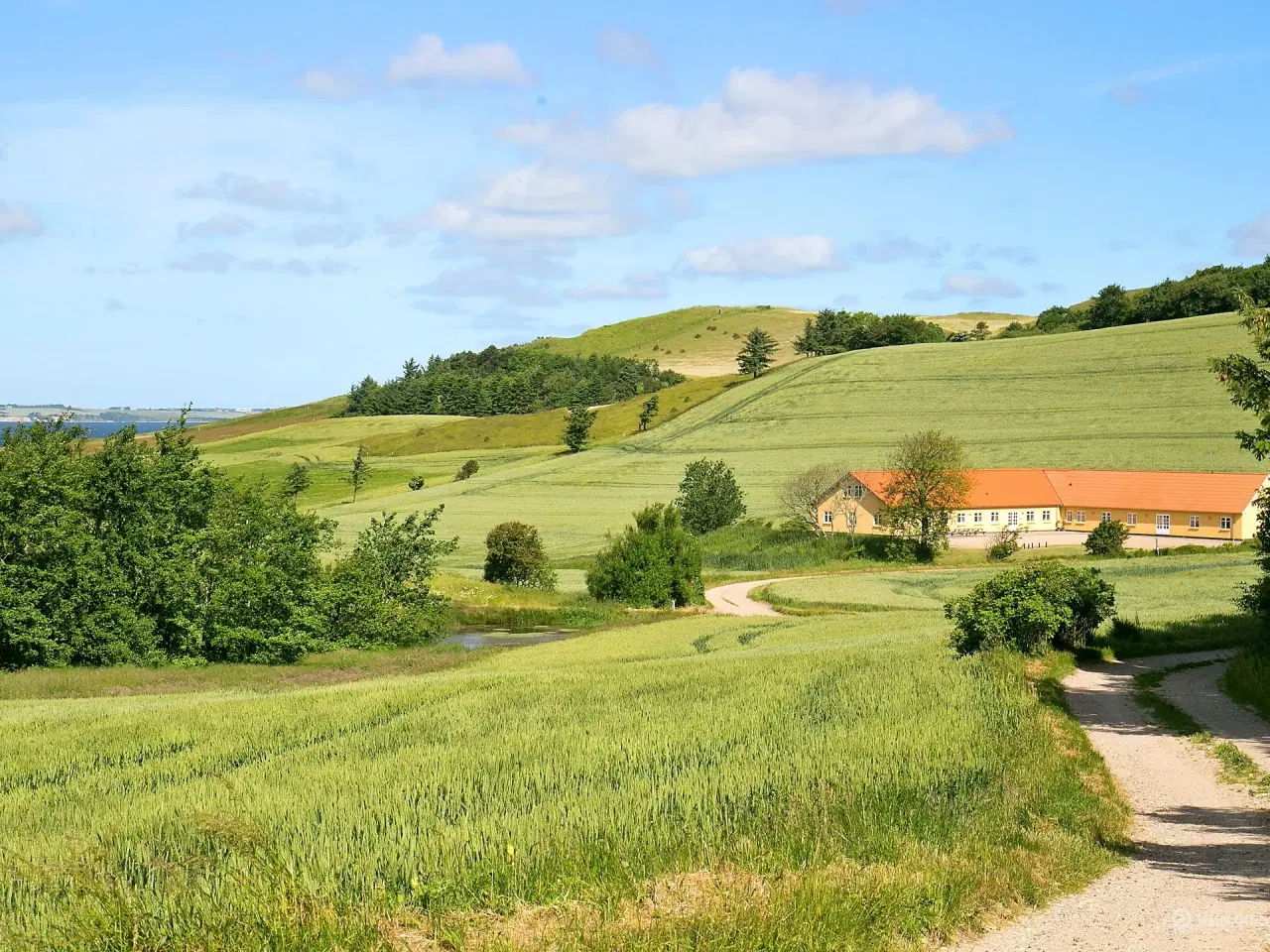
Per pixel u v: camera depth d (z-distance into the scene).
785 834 11.69
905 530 95.19
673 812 12.73
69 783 16.97
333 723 22.52
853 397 154.62
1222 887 11.41
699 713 21.00
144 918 9.19
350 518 116.81
